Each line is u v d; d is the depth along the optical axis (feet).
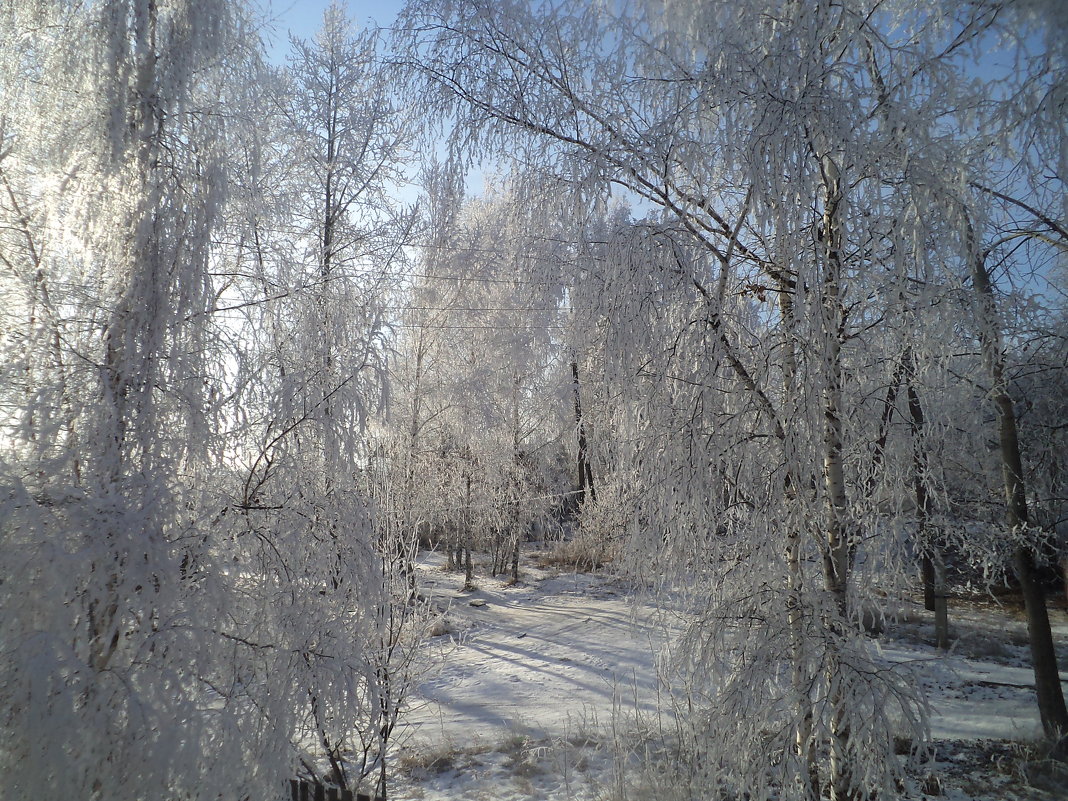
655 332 15.89
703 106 15.75
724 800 15.51
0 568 11.00
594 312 16.70
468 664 35.91
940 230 14.73
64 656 10.82
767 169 14.61
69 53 14.69
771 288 17.16
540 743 24.08
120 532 12.02
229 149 16.43
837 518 15.58
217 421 15.07
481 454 49.78
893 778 13.11
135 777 11.07
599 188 17.26
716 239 17.72
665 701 24.35
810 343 14.65
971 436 20.62
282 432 16.62
